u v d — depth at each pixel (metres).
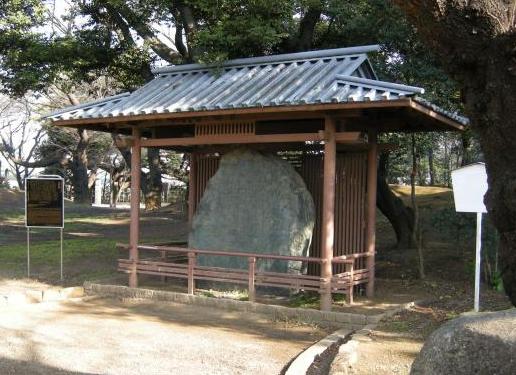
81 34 15.98
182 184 38.91
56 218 12.00
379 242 16.81
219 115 9.16
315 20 14.02
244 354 6.87
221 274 9.62
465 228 11.66
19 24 14.77
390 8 11.96
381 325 7.94
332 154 8.88
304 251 9.93
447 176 32.25
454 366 3.24
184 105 9.47
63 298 10.27
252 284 9.27
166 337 7.58
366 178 10.34
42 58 14.94
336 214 10.51
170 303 9.84
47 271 12.64
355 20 12.54
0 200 35.84
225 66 11.27
